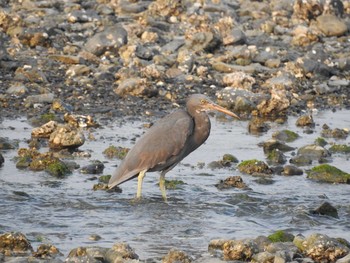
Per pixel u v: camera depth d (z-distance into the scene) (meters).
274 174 15.89
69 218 12.75
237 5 31.42
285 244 11.30
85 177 15.14
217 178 15.47
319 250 11.04
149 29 27.09
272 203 13.88
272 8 31.55
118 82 22.39
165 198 13.94
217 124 20.08
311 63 24.27
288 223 12.81
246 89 22.30
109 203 13.59
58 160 15.62
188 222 12.73
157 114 20.31
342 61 25.06
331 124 20.39
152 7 29.52
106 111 20.25
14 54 24.05
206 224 12.66
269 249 11.13
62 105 20.16
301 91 23.02
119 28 25.23
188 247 11.51
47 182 14.65
